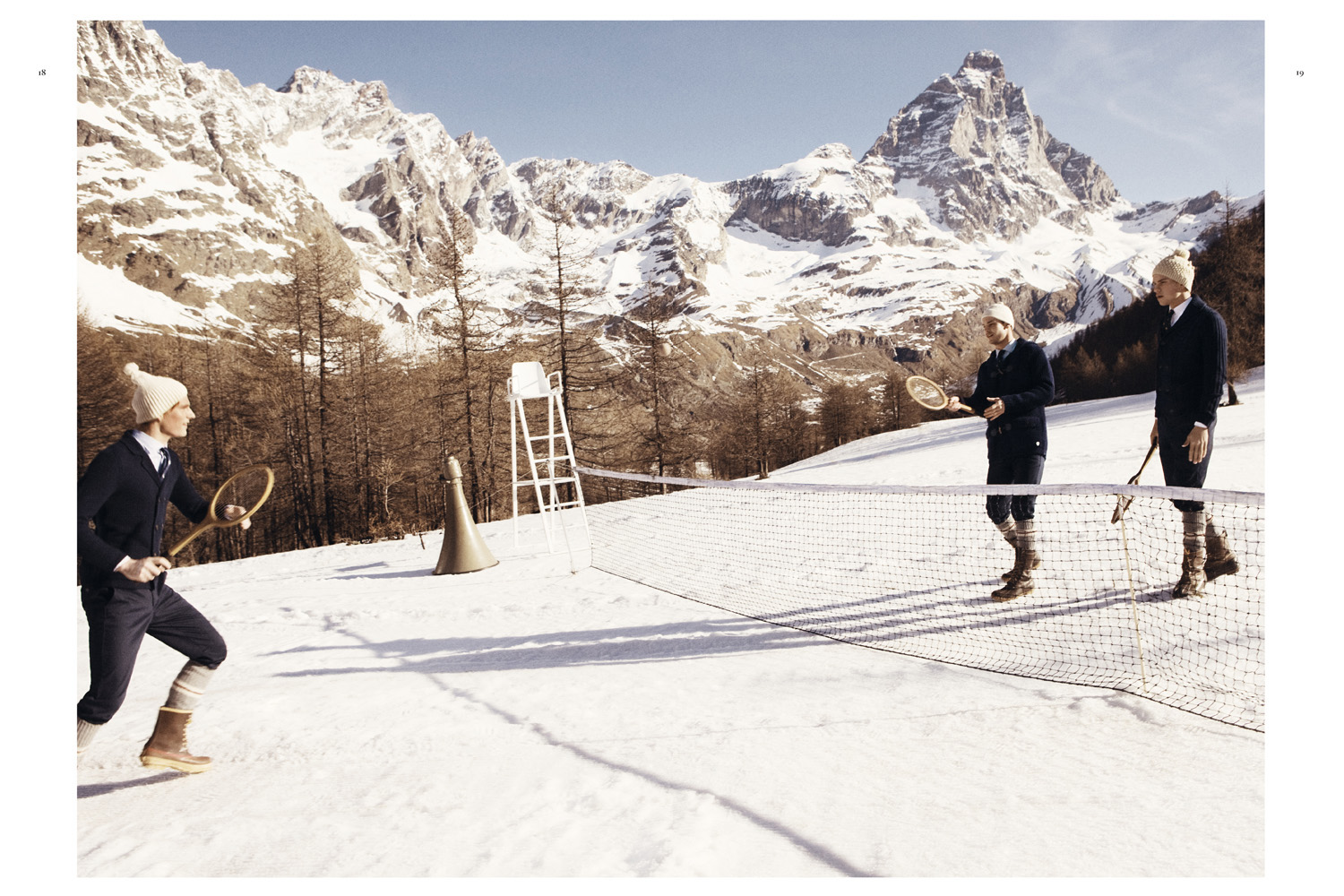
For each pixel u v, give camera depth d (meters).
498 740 3.52
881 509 9.66
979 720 3.21
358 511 35.12
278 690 4.70
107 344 34.84
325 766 3.40
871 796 2.67
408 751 3.49
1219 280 31.53
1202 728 2.88
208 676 3.51
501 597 7.02
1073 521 6.81
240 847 2.65
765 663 4.29
